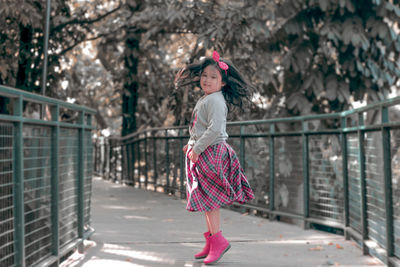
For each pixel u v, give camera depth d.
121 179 13.24
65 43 10.65
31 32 8.13
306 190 5.61
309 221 5.54
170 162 9.64
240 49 9.33
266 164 6.55
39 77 8.69
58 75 8.98
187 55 11.47
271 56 9.66
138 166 11.69
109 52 12.95
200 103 3.75
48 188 3.55
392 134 3.63
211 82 3.74
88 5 11.08
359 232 4.62
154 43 11.98
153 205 7.96
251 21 8.83
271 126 6.30
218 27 8.55
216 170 3.70
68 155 4.05
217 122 3.62
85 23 10.85
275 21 9.52
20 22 7.91
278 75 9.80
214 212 3.86
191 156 3.72
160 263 3.94
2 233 2.73
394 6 8.32
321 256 4.25
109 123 19.14
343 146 5.08
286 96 9.34
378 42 9.36
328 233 5.38
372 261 4.05
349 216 4.97
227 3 9.41
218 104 3.66
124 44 12.83
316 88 8.62
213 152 3.72
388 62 9.23
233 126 7.59
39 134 3.38
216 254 3.88
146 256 4.18
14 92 2.84
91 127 4.79
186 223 6.04
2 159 2.75
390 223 3.68
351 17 8.40
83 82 16.22
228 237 5.10
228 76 3.83
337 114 5.20
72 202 4.16
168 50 14.41
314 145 5.66
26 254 3.10
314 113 9.05
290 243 4.81
